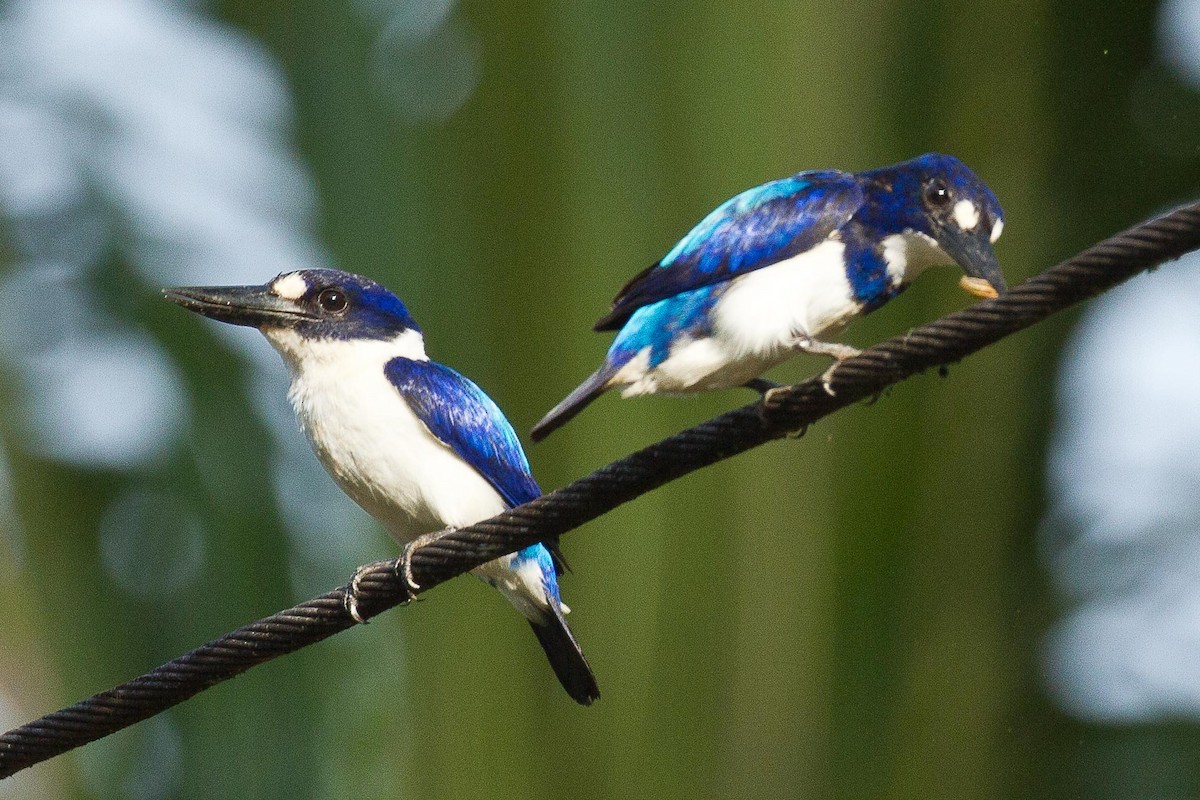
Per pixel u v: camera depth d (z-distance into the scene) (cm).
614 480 826
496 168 1412
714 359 935
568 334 1370
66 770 1530
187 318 1540
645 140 1382
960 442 1549
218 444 1516
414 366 979
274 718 1462
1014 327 748
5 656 1627
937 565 1495
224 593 1494
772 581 1401
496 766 1376
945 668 1474
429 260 1418
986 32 1511
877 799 1410
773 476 1410
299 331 973
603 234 1373
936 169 954
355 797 1454
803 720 1393
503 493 1000
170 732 1487
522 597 992
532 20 1416
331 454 984
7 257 1534
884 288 956
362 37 1491
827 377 784
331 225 1462
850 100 1437
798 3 1409
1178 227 709
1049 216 1606
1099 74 1600
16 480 1518
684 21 1388
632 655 1354
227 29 1560
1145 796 1569
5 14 1573
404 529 1017
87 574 1502
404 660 1432
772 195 945
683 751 1355
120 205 1552
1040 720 1562
